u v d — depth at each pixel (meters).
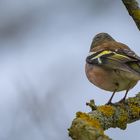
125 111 10.05
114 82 11.84
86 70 12.62
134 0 10.72
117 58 11.58
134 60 11.20
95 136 7.16
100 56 12.08
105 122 9.48
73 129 7.44
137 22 10.76
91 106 9.62
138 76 10.88
